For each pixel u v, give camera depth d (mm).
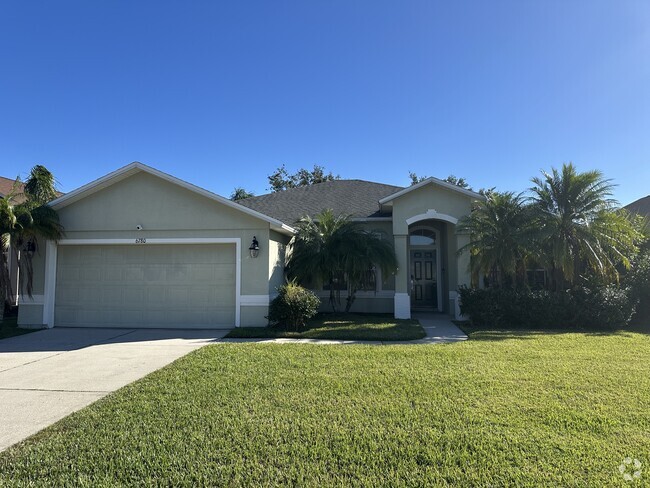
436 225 16797
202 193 11766
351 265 12680
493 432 4164
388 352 8047
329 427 4316
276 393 5469
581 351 8125
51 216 11734
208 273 11969
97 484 3289
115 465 3582
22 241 11758
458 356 7641
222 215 11914
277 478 3346
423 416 4609
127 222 12062
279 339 9977
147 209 12070
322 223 13422
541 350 8242
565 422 4395
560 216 12273
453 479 3303
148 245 12141
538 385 5738
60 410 5031
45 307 11977
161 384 5969
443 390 5512
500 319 12031
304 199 18328
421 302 16719
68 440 4113
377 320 13055
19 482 3324
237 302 11695
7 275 11742
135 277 12117
